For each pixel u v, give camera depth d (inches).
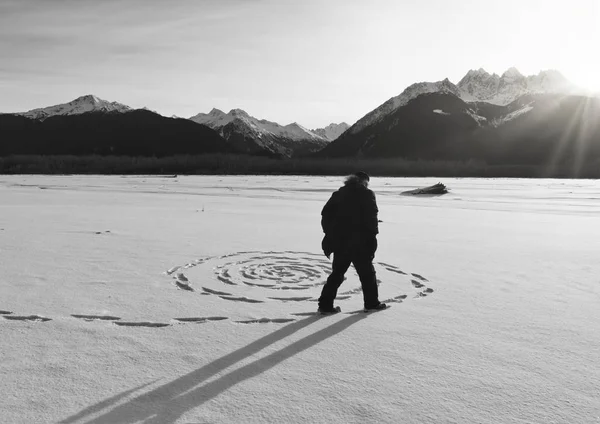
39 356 148.9
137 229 498.6
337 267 201.3
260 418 113.2
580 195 1690.5
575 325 188.9
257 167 7062.0
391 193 1820.9
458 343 167.2
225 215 690.8
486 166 7062.0
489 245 413.4
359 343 166.1
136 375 135.9
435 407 119.9
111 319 190.7
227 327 182.4
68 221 573.6
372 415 115.5
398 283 264.2
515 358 153.5
